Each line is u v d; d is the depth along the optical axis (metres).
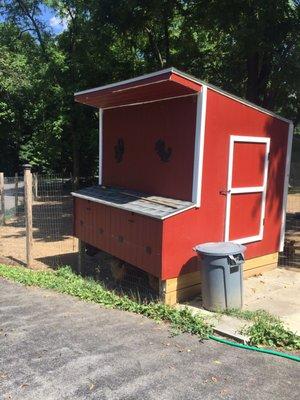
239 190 6.87
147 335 4.82
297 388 3.68
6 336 4.74
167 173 6.88
